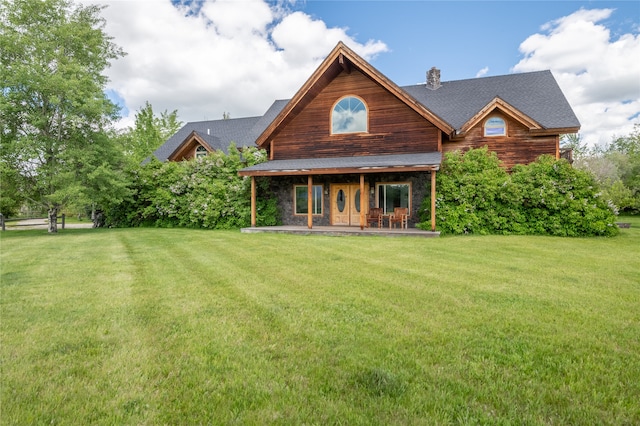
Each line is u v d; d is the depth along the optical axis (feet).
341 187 52.70
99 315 13.76
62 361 9.98
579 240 36.35
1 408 7.76
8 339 11.45
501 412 7.59
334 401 7.93
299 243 34.73
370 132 51.16
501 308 14.33
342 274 20.68
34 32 50.26
